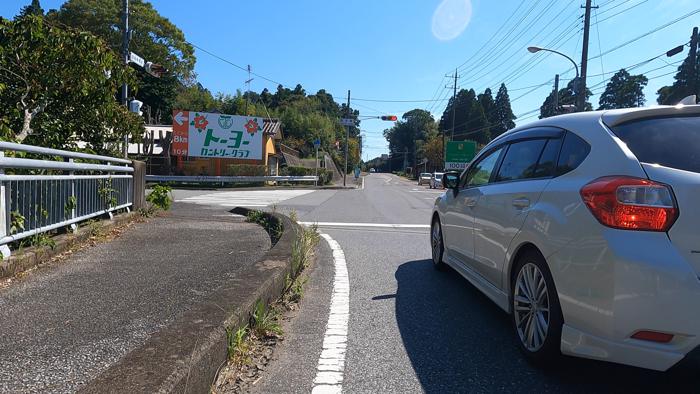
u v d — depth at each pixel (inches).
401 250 311.6
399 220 498.9
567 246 117.8
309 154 2790.4
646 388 121.6
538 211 134.1
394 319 174.4
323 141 3105.3
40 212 223.0
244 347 136.6
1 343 130.1
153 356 105.3
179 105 2395.4
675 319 97.5
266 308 169.3
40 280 192.9
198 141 1283.2
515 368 134.2
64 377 111.3
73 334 137.4
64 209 249.4
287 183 1504.7
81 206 275.0
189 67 2124.8
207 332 121.0
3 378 110.3
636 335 101.8
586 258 111.2
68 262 225.8
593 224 110.9
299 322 169.3
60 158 273.4
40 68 339.6
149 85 2063.2
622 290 102.3
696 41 992.2
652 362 100.6
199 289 184.4
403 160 5767.7
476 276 188.5
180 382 97.2
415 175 4367.6
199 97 2527.1
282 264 203.3
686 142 112.8
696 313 96.4
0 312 154.6
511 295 151.6
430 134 5007.4
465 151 1863.9
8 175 191.2
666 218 102.1
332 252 300.8
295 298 194.7
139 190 392.2
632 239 103.3
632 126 122.4
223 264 227.8
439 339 155.7
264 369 130.7
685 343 97.3
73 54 342.3
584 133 131.5
